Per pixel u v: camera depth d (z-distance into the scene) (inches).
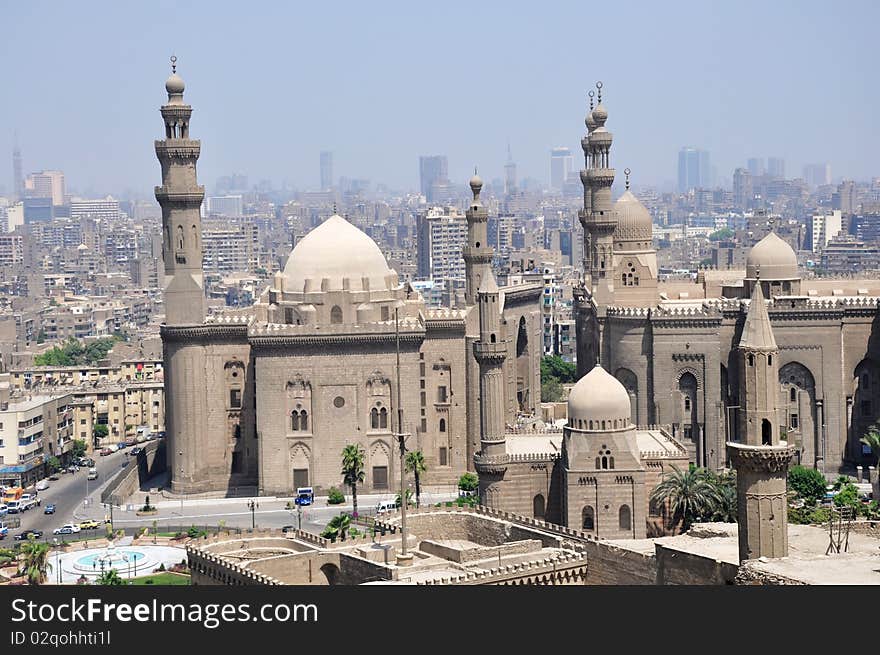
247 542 6786.4
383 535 6796.3
